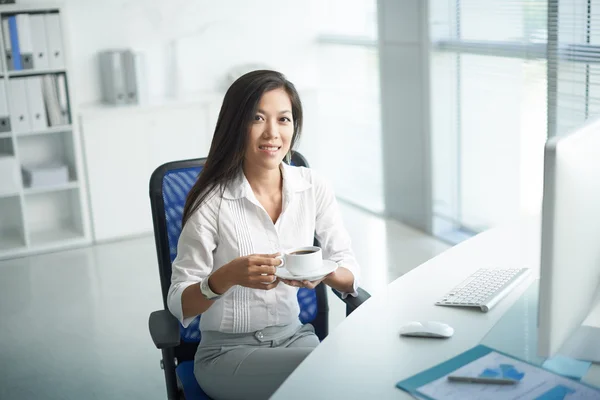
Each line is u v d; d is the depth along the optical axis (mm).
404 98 4840
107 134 4941
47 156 5145
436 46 4484
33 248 4879
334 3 5770
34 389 3088
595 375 1454
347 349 1599
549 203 1310
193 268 1981
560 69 3623
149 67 5359
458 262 2133
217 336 2016
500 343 1594
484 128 4363
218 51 5598
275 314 2023
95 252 4875
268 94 1982
